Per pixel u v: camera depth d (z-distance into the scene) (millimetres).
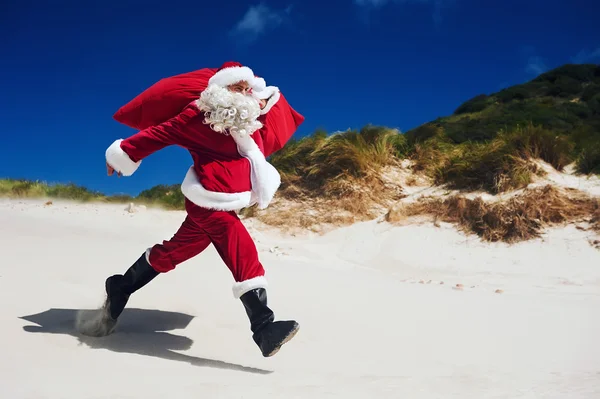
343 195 12477
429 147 13648
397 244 10867
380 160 13250
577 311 6367
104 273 6020
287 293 6293
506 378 3443
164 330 4602
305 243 11539
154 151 4121
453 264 9984
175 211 13266
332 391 3037
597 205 10625
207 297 5621
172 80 4254
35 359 3471
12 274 5469
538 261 9836
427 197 11922
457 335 5086
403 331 5133
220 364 3910
